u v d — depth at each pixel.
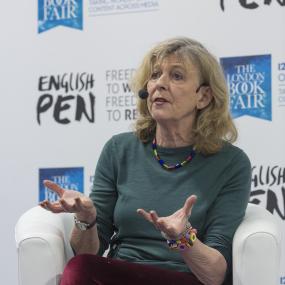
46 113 10.73
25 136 10.77
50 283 6.59
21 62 10.84
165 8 10.34
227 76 10.02
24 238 6.64
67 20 10.71
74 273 6.11
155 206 6.88
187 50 7.05
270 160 9.87
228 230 6.71
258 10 9.95
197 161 7.06
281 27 9.88
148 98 7.20
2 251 10.77
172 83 6.97
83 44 10.65
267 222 6.71
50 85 10.73
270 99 9.88
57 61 10.73
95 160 10.55
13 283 10.73
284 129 9.83
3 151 10.83
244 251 6.39
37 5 10.83
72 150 10.63
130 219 6.96
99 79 10.58
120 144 7.44
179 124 7.10
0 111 10.86
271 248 6.36
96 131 10.56
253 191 9.90
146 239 6.91
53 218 7.23
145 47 10.42
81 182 10.59
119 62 10.51
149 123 7.38
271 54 9.90
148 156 7.22
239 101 9.98
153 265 6.71
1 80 10.88
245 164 7.09
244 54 9.98
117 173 7.34
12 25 10.90
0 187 10.82
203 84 7.16
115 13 10.54
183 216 5.96
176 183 6.96
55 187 6.60
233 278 6.46
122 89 10.49
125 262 6.38
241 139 9.95
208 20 10.14
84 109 10.62
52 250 6.64
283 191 9.81
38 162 10.73
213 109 7.16
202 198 6.86
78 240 6.95
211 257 6.25
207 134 7.05
